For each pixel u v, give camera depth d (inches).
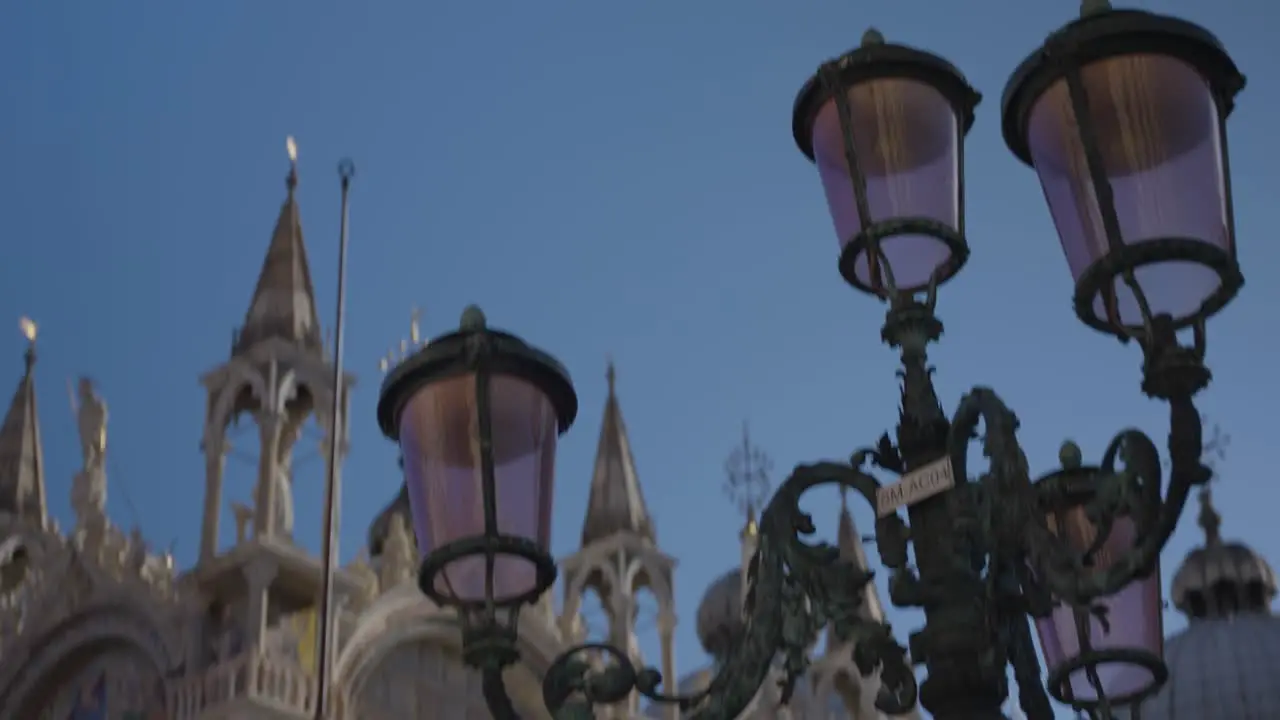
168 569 1406.3
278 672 1317.7
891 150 430.0
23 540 1859.0
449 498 407.8
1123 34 360.2
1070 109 365.4
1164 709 3644.2
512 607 410.6
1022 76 374.3
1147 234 351.9
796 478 417.7
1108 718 538.3
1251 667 3641.7
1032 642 438.0
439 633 1512.1
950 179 434.6
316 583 1387.8
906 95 433.4
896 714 398.3
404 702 1459.2
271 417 1409.9
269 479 1393.9
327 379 1470.2
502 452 411.2
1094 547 359.6
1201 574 3880.4
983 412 389.1
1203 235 352.2
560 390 423.8
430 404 413.1
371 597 1450.5
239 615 1359.5
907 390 413.4
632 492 1728.6
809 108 444.1
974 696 376.2
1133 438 356.8
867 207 417.7
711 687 405.7
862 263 434.0
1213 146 362.3
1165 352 343.3
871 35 442.6
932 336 420.2
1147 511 349.7
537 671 1565.0
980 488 382.0
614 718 1520.7
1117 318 357.1
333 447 1425.9
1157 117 358.6
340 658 1391.5
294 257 1524.4
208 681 1316.4
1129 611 565.3
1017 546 378.0
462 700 1521.9
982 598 382.6
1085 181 362.3
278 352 1445.6
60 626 1466.5
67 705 1453.0
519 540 402.9
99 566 1454.2
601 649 427.5
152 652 1381.6
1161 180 355.3
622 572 1662.2
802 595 403.2
